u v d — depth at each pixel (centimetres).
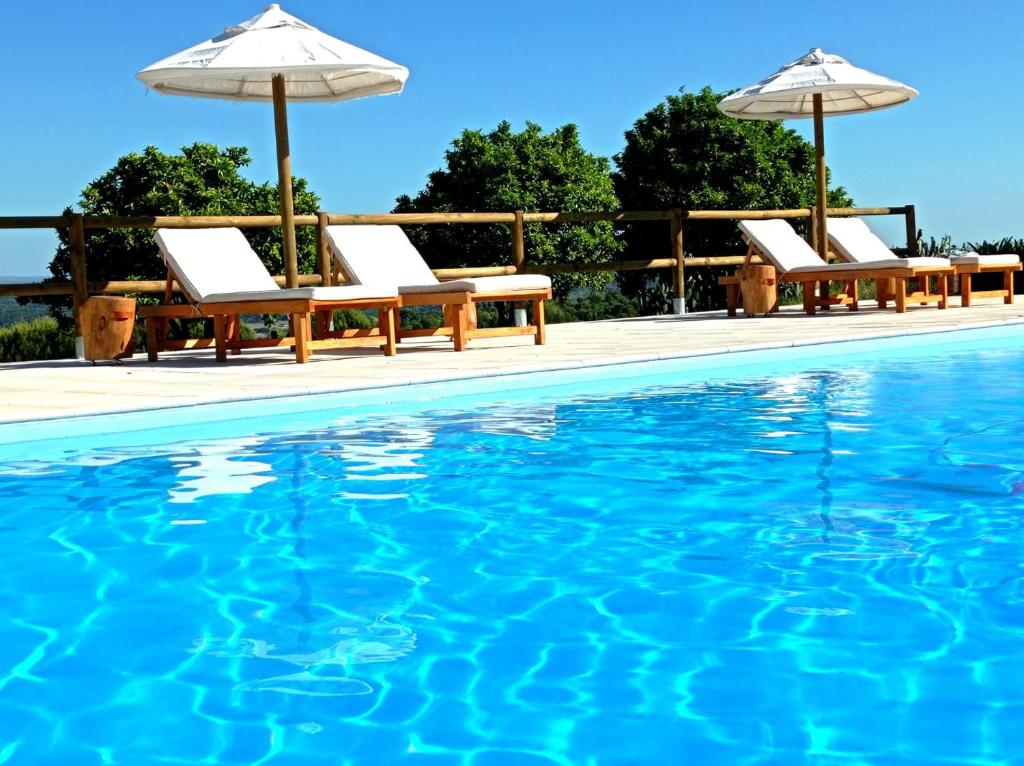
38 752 146
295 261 780
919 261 927
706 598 206
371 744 147
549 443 390
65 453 389
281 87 770
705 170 1492
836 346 675
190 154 1213
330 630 194
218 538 265
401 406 493
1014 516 264
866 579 215
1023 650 174
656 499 295
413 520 279
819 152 1062
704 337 750
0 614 207
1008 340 737
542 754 143
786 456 352
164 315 741
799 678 165
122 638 192
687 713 154
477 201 1308
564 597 210
